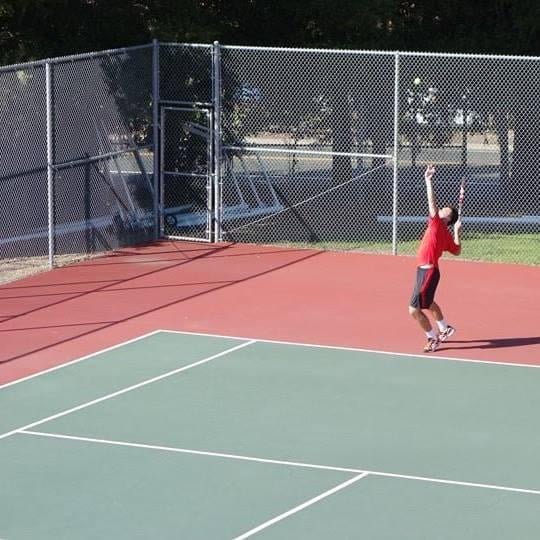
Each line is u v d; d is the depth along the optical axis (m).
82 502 12.66
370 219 28.77
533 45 30.52
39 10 28.19
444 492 12.82
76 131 25.66
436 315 18.69
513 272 24.39
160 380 17.03
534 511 12.30
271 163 30.31
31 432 14.86
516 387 16.64
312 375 17.22
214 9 31.50
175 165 27.94
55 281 23.61
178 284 23.33
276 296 22.27
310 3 30.28
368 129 28.56
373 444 14.32
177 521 12.12
